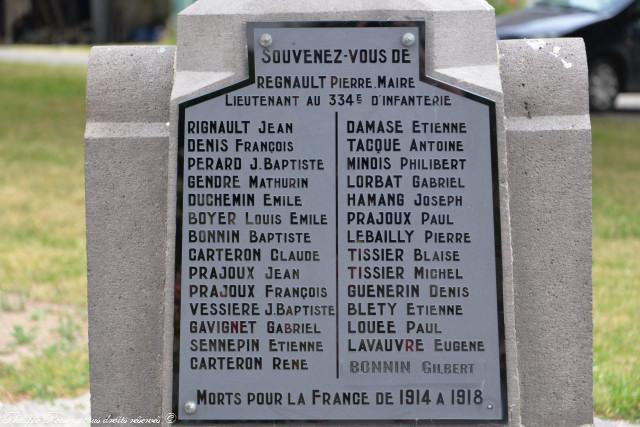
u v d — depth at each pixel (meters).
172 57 5.19
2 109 20.97
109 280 5.14
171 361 4.94
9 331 7.84
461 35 4.96
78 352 7.34
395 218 4.96
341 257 4.96
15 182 13.95
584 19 18.97
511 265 4.92
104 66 5.17
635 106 21.44
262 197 4.97
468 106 4.93
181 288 4.95
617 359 7.20
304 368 4.95
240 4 5.00
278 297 4.96
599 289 8.96
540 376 5.13
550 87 5.09
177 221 4.96
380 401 4.94
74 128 18.89
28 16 40.81
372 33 4.96
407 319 4.95
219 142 4.98
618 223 11.45
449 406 4.92
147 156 5.11
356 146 4.96
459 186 4.95
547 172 5.07
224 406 4.95
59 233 11.14
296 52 4.96
